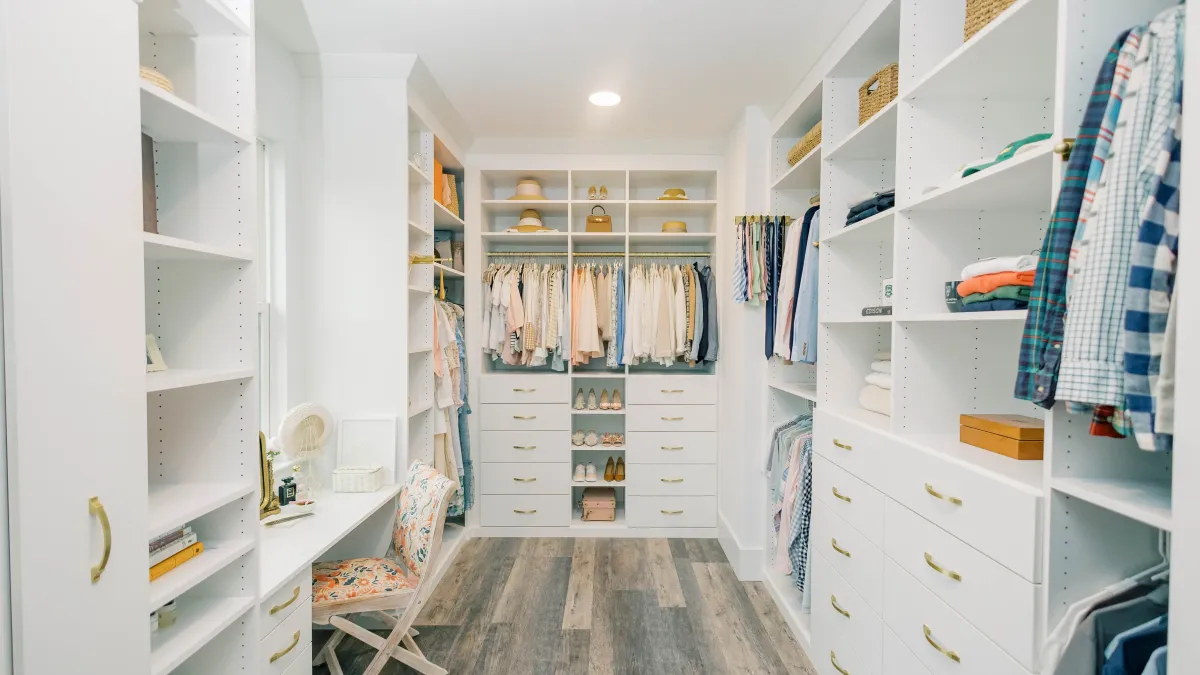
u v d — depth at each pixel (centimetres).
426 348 287
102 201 102
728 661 219
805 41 222
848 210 221
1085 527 107
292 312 248
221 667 150
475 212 356
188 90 146
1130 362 82
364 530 253
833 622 200
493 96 283
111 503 104
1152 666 80
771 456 279
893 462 160
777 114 284
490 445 356
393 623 216
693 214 394
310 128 256
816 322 236
